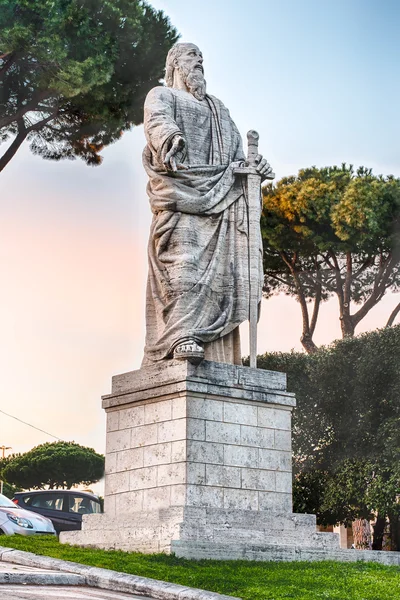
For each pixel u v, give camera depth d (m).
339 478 27.61
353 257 34.12
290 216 33.22
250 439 16.05
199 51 17.89
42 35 24.59
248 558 14.40
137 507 15.84
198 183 16.84
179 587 11.62
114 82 27.52
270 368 29.72
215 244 16.98
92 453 45.50
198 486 15.23
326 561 14.59
